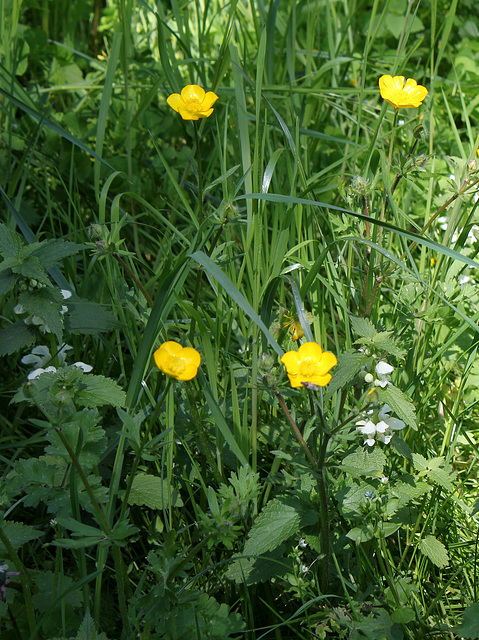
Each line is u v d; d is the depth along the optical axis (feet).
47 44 14.07
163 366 5.29
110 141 12.80
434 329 9.35
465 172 7.97
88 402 5.97
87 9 15.57
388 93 7.80
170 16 13.69
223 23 15.89
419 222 11.40
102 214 7.83
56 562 6.16
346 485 7.06
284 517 6.81
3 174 11.26
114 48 10.07
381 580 7.16
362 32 15.55
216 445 7.60
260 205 7.57
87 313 7.32
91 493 5.43
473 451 9.10
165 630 6.04
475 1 16.35
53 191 11.82
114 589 7.58
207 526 5.66
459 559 7.80
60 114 12.59
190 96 7.12
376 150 8.86
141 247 11.35
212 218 7.31
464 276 10.05
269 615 7.25
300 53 13.47
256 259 7.53
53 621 6.26
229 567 7.03
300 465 6.94
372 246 6.88
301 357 5.58
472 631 6.37
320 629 6.76
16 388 8.89
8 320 8.77
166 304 6.73
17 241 6.30
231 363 8.04
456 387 9.92
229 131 11.47
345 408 7.88
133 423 5.60
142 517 7.83
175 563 6.13
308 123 12.12
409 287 8.40
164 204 11.74
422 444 8.61
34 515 8.09
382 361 6.69
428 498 7.96
